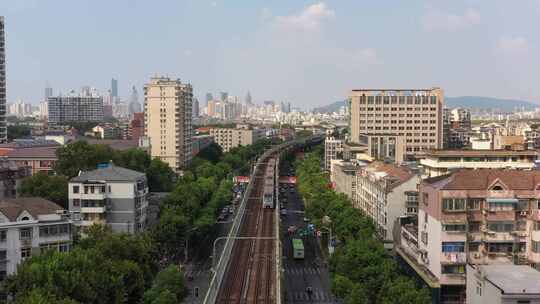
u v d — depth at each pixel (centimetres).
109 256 13350
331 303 15200
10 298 12381
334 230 19938
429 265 14588
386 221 19562
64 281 10981
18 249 14038
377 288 13162
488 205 13750
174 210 19750
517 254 13750
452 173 14925
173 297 12056
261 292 15112
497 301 10475
